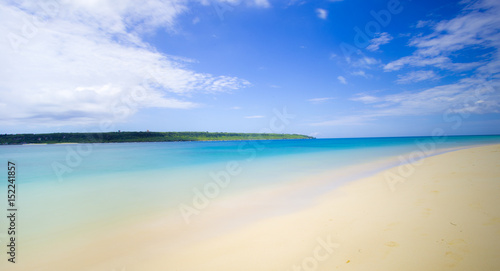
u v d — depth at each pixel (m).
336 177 11.45
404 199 6.70
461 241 3.85
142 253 4.63
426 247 3.81
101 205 7.70
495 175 8.36
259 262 4.00
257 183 10.66
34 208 7.48
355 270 3.42
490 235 3.93
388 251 3.84
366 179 10.51
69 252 4.79
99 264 4.31
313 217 5.96
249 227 5.62
